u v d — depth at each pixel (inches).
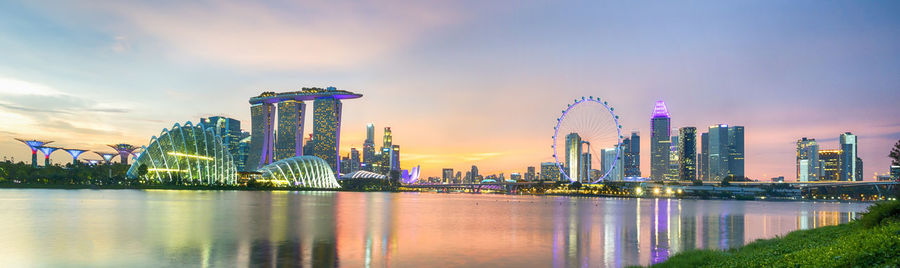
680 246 2576.3
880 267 793.6
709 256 1439.5
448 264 1947.6
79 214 3818.9
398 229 3260.3
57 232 2699.3
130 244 2309.3
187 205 5310.0
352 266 1860.2
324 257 2046.0
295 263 1902.1
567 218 4813.0
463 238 2810.0
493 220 4328.3
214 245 2320.4
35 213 3843.5
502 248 2407.7
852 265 853.2
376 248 2330.2
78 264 1835.6
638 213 6067.9
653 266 1471.5
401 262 1971.0
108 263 1852.9
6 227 2898.6
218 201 6422.2
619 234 3176.7
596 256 2185.0
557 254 2233.0
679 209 7618.1
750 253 1398.9
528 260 2063.2
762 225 4185.5
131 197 6943.9
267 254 2092.8
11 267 1779.0
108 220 3383.4
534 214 5487.2
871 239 952.9
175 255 2032.5
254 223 3403.1
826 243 1267.2
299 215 4291.3
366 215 4596.5
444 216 4763.8
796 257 1005.8
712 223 4370.1
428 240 2684.5
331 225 3417.8
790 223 4500.5
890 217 1503.4
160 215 3873.0
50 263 1849.2
